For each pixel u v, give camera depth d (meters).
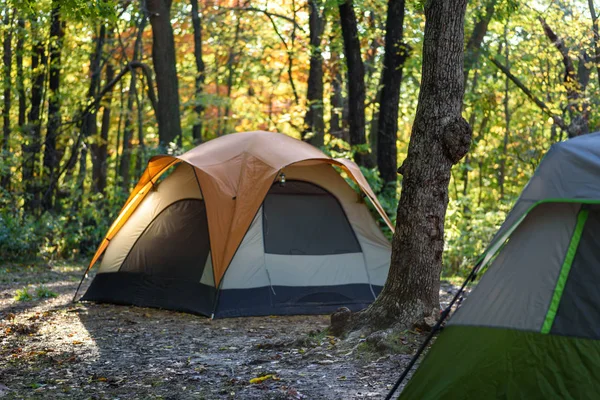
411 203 7.55
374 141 24.34
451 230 16.39
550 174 4.92
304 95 28.69
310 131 22.53
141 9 19.00
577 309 4.70
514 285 4.90
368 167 17.75
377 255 10.85
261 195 10.12
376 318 7.55
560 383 4.59
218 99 23.66
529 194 4.93
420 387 4.94
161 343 8.04
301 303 10.11
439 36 7.36
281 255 10.24
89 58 24.70
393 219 15.20
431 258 7.52
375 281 10.70
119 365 6.99
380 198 15.27
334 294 10.32
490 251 5.16
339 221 10.83
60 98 22.59
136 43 22.48
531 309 4.79
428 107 7.45
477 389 4.75
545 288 4.79
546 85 21.34
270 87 28.89
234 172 10.36
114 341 8.16
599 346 4.59
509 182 28.02
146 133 29.48
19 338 8.31
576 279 4.75
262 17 27.59
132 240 11.18
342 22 16.84
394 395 5.68
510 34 21.80
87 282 14.12
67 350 7.68
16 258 18.14
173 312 10.18
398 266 7.60
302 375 6.38
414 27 18.59
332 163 10.72
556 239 4.86
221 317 9.63
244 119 27.42
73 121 22.03
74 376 6.55
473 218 17.06
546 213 4.97
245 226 9.98
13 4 12.30
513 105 26.42
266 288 10.02
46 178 22.00
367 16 20.69
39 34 21.42
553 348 4.66
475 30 19.11
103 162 25.80
